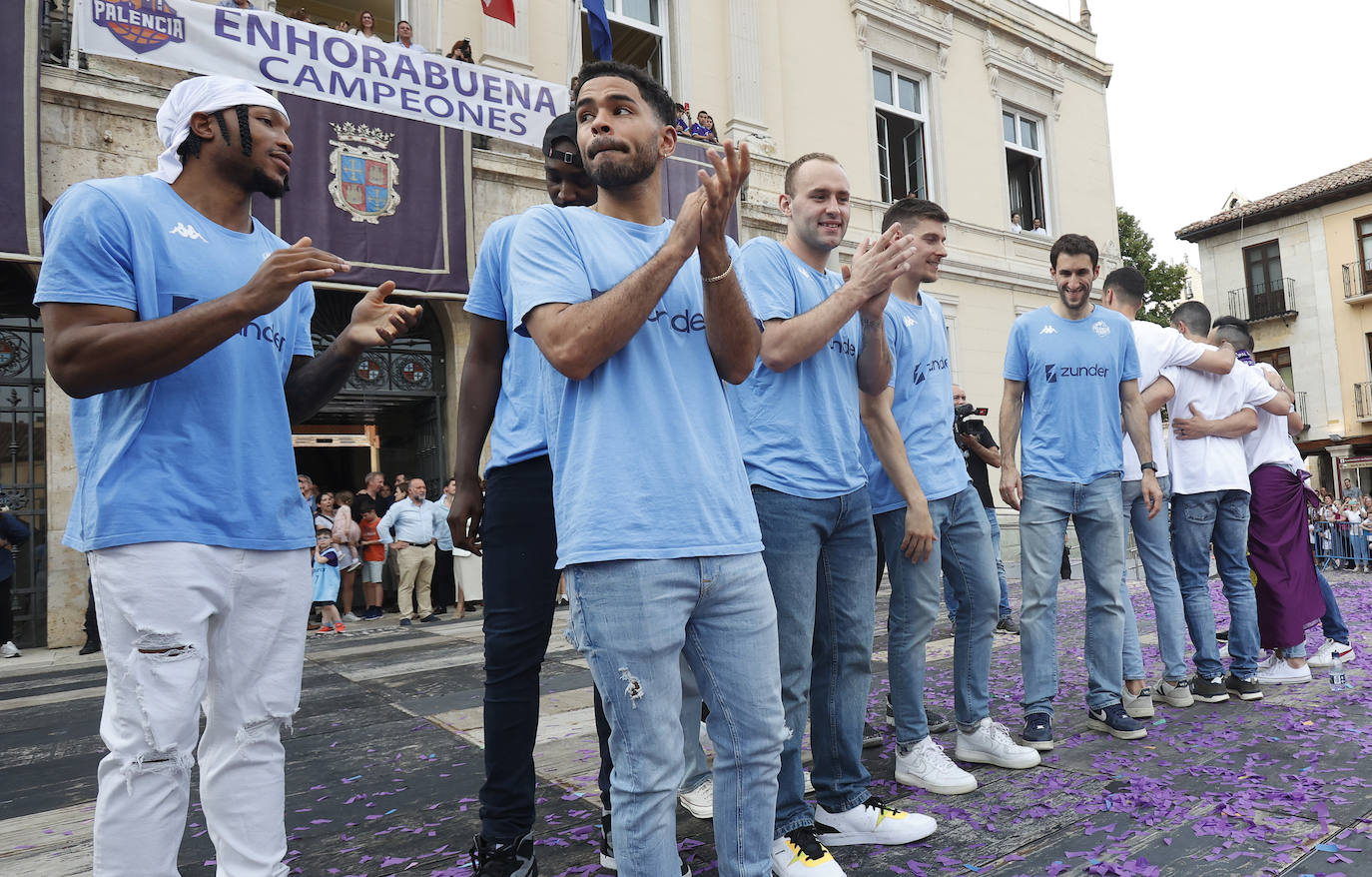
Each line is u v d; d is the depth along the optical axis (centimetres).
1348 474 2278
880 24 1283
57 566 716
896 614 259
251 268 171
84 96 708
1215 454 354
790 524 199
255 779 160
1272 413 384
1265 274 2464
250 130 169
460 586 839
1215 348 407
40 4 698
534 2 984
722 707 147
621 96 156
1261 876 181
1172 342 363
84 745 344
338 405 983
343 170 800
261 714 160
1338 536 1380
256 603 161
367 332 178
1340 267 2302
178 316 141
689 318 155
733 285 149
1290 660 381
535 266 145
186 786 150
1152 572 350
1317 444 2334
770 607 151
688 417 146
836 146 1210
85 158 711
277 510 164
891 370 240
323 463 1050
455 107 841
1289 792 227
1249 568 372
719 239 143
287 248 145
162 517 147
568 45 1007
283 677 164
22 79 671
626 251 154
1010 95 1445
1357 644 462
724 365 157
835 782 217
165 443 151
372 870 202
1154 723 315
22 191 667
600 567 136
